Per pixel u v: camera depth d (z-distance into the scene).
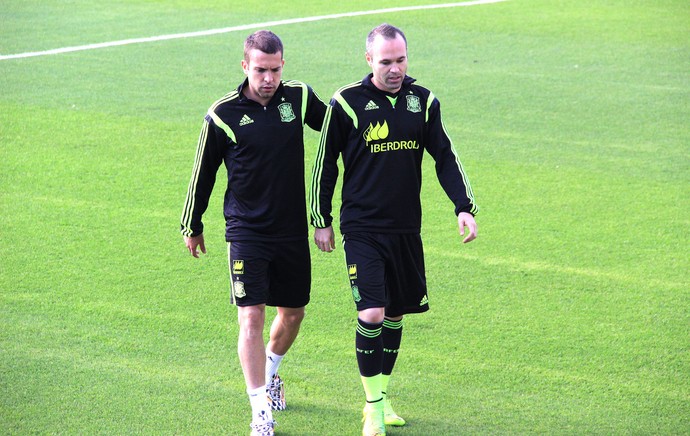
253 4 30.89
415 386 8.85
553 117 18.83
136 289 11.10
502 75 22.23
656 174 15.42
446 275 11.55
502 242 12.66
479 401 8.55
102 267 11.74
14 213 13.55
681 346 9.66
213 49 24.70
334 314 10.52
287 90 8.12
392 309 8.21
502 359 9.39
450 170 8.12
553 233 12.98
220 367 9.21
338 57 23.83
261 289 8.03
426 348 9.63
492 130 17.97
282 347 8.42
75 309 10.50
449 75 22.22
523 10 29.95
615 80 21.72
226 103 7.99
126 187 14.72
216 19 28.56
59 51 24.19
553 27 27.53
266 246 8.05
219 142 8.04
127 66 22.78
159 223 13.28
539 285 11.25
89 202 14.06
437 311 10.52
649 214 13.66
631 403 8.50
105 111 18.91
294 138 8.03
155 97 20.08
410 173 7.96
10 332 9.88
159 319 10.29
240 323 8.03
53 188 14.63
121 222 13.27
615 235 12.87
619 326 10.13
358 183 7.98
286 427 8.11
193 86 21.05
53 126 17.84
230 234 8.12
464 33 26.83
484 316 10.40
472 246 12.52
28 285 11.12
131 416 8.20
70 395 8.55
